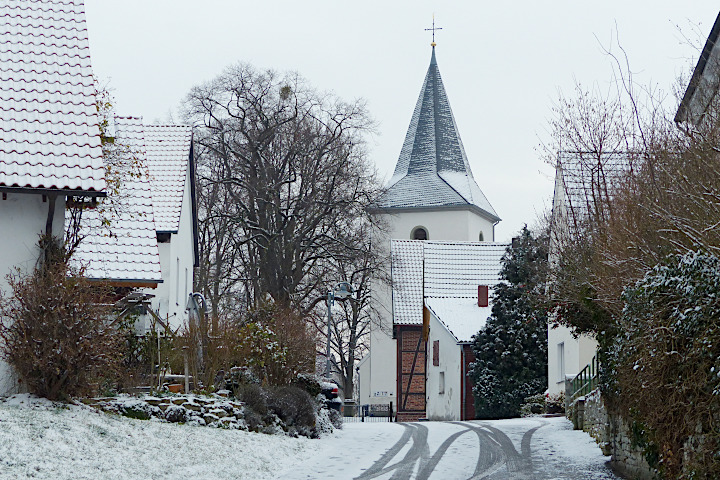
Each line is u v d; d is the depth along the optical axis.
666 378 14.92
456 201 90.62
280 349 29.78
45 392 20.19
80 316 20.16
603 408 23.23
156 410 22.94
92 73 24.09
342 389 76.44
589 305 22.05
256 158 58.47
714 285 13.54
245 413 24.94
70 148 22.22
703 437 13.99
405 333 71.12
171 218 39.00
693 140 17.19
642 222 18.27
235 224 58.44
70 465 16.52
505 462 21.81
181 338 26.34
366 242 61.09
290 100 60.03
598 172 24.95
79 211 26.31
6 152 21.69
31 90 23.25
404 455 23.38
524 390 49.59
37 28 24.84
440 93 96.00
